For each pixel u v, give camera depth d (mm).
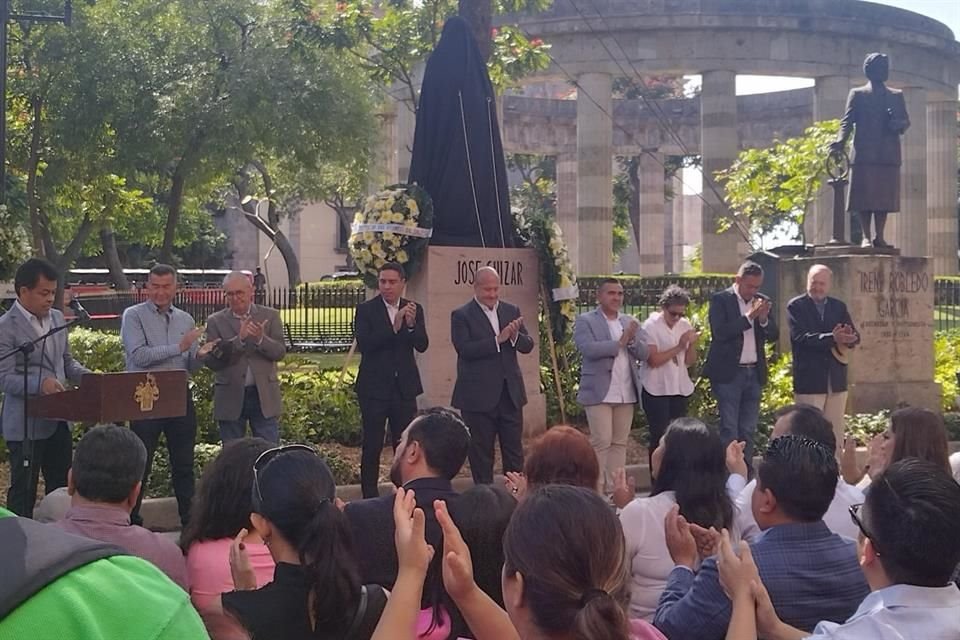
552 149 48031
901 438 5758
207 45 27688
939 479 3375
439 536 4387
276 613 3389
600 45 35438
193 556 4605
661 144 49094
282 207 45625
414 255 12344
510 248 12875
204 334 9766
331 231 66812
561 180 49219
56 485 8531
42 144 27797
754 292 11773
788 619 4227
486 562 4430
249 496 4598
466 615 3062
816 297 12336
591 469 5258
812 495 4320
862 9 36438
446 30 13258
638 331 10945
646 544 5160
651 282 28297
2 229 11414
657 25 34938
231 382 9539
